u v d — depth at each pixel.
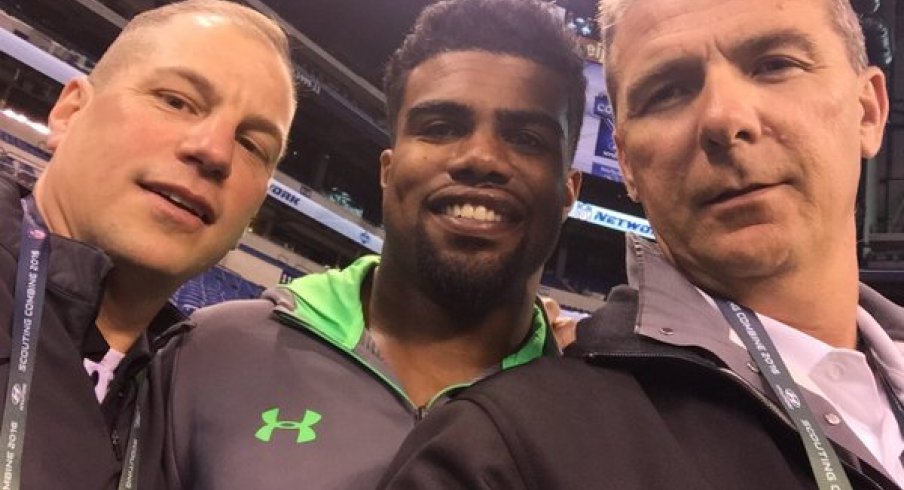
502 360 1.46
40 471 0.88
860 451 0.77
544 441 0.74
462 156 1.37
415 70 1.48
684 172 0.93
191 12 1.26
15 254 1.01
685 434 0.78
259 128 1.23
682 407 0.81
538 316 1.58
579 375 0.85
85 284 1.02
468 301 1.39
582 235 11.80
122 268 1.09
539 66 1.45
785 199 0.88
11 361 0.91
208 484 1.10
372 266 1.54
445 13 1.48
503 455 0.74
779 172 0.88
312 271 9.86
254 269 8.68
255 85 1.22
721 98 0.90
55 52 8.18
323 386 1.22
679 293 0.93
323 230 11.02
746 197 0.88
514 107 1.40
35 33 8.04
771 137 0.89
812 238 0.90
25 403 0.90
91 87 1.18
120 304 1.12
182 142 1.12
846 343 0.96
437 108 1.41
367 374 1.27
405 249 1.41
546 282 11.79
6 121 7.32
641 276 0.97
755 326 0.90
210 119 1.16
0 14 7.75
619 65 1.06
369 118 11.40
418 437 0.83
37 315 0.96
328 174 12.12
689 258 0.97
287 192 10.33
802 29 0.93
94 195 1.08
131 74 1.15
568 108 1.50
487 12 1.45
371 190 12.42
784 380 0.81
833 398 0.87
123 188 1.08
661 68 0.97
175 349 1.31
